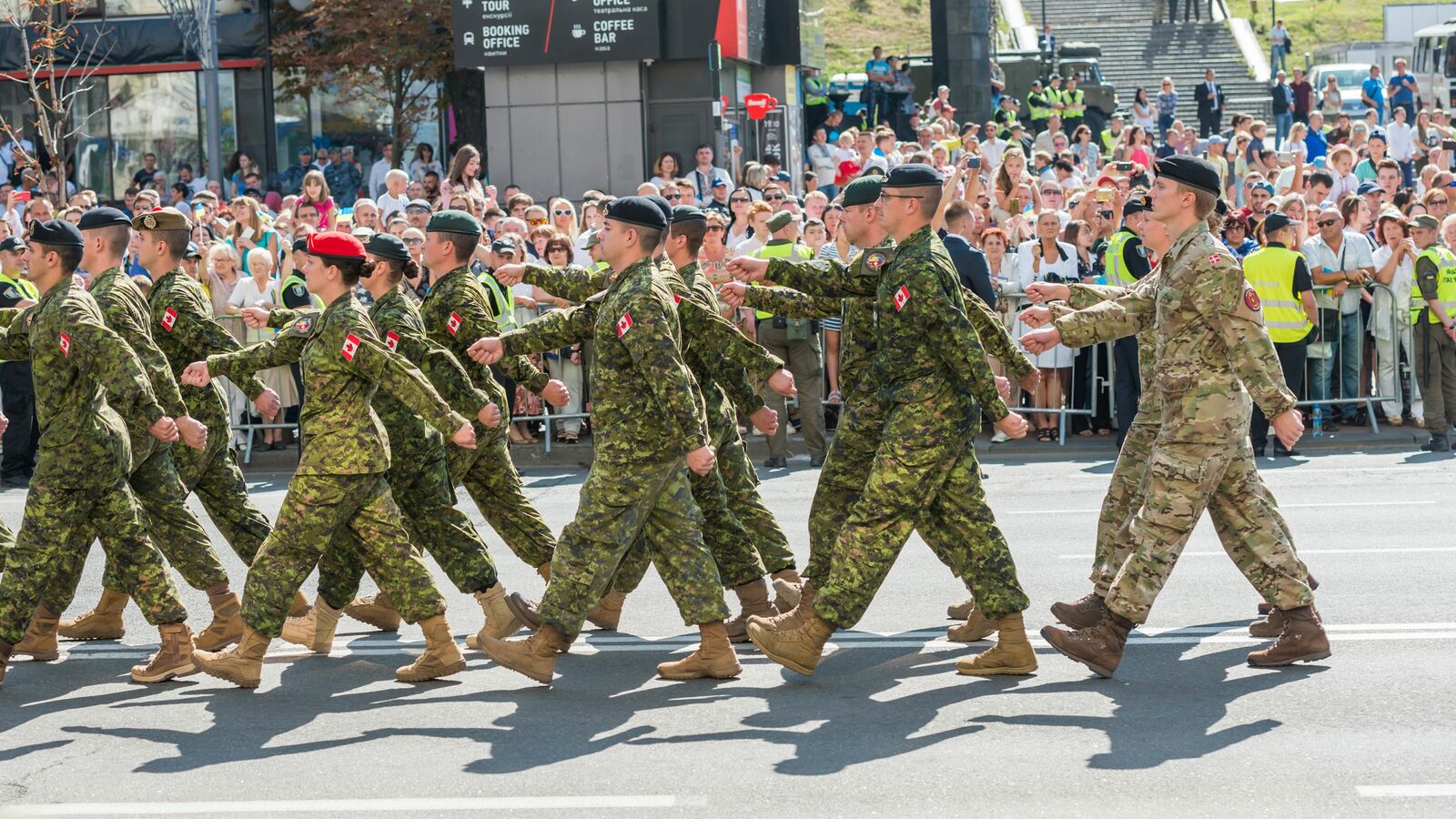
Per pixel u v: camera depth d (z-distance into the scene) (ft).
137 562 28.50
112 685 28.43
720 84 82.12
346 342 26.94
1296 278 53.78
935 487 26.73
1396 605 31.12
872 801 21.35
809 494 47.96
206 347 31.07
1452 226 53.11
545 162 97.35
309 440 27.50
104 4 111.24
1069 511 43.42
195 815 21.47
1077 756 22.99
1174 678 26.96
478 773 22.97
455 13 96.17
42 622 29.96
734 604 34.09
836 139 108.88
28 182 80.48
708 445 27.22
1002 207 66.44
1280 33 178.91
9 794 22.53
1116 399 55.21
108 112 111.96
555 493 49.32
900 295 26.37
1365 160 83.41
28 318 28.37
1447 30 162.40
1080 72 147.33
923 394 26.48
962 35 129.80
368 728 25.38
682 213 28.68
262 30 111.34
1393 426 57.41
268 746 24.52
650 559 30.78
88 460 27.89
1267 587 27.27
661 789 22.03
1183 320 26.50
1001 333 28.40
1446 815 20.36
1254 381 26.25
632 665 28.96
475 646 30.48
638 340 26.07
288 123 112.57
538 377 30.63
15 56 108.68
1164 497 26.48
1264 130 95.91
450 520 29.40
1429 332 52.65
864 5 219.00
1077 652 26.61
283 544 27.50
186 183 95.71
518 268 31.99
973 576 27.30
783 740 24.16
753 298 29.78
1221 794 21.33
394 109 112.16
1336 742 23.34
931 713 25.32
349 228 60.59
